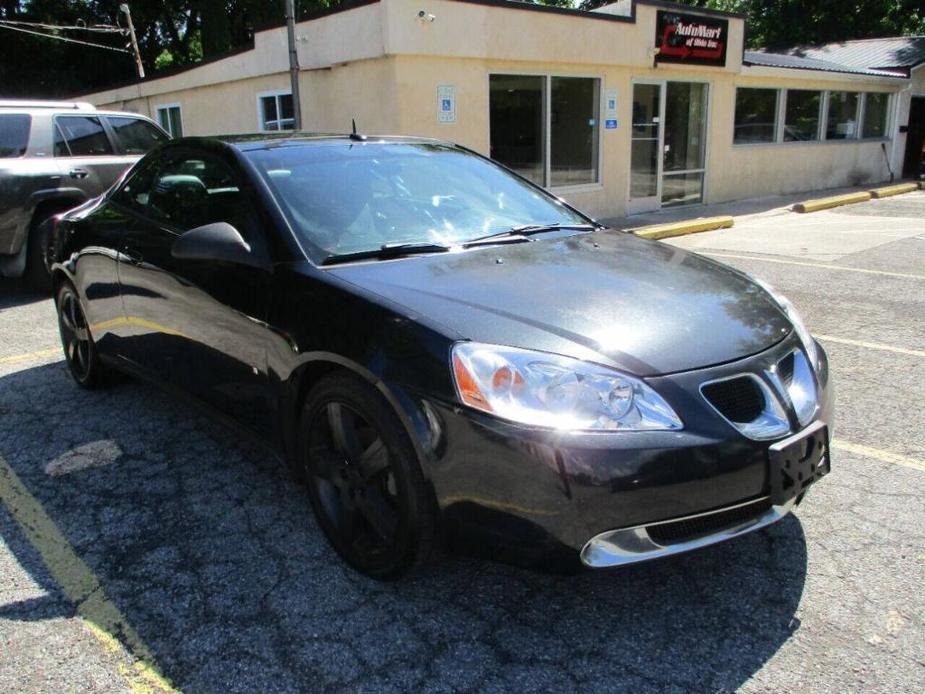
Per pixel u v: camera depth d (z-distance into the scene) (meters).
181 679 2.25
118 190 4.29
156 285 3.60
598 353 2.33
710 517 2.32
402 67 9.46
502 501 2.25
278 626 2.48
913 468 3.48
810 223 11.78
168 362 3.67
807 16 28.94
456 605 2.58
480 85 10.18
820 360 2.80
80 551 2.92
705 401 2.32
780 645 2.36
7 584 2.71
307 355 2.71
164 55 34.91
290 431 2.92
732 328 2.61
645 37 11.80
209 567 2.81
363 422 2.64
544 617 2.51
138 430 4.05
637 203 12.75
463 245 3.18
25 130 7.07
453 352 2.33
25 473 3.57
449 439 2.30
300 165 3.39
